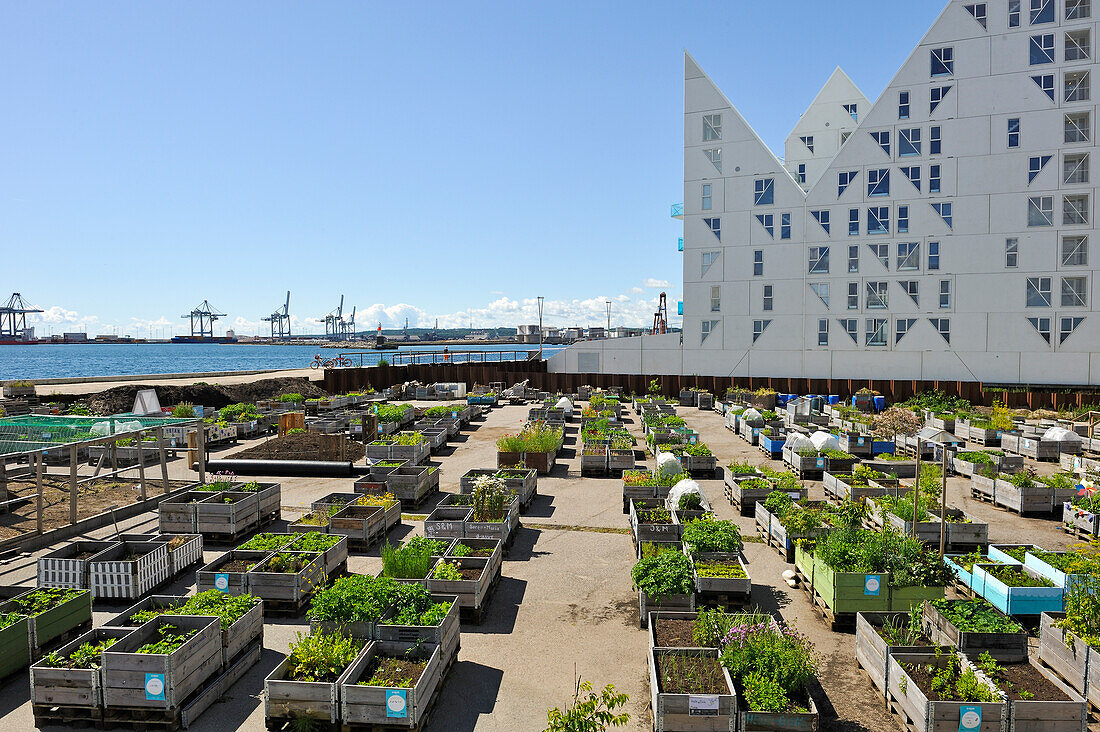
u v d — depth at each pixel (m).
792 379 48.91
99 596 12.89
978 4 45.38
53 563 13.02
